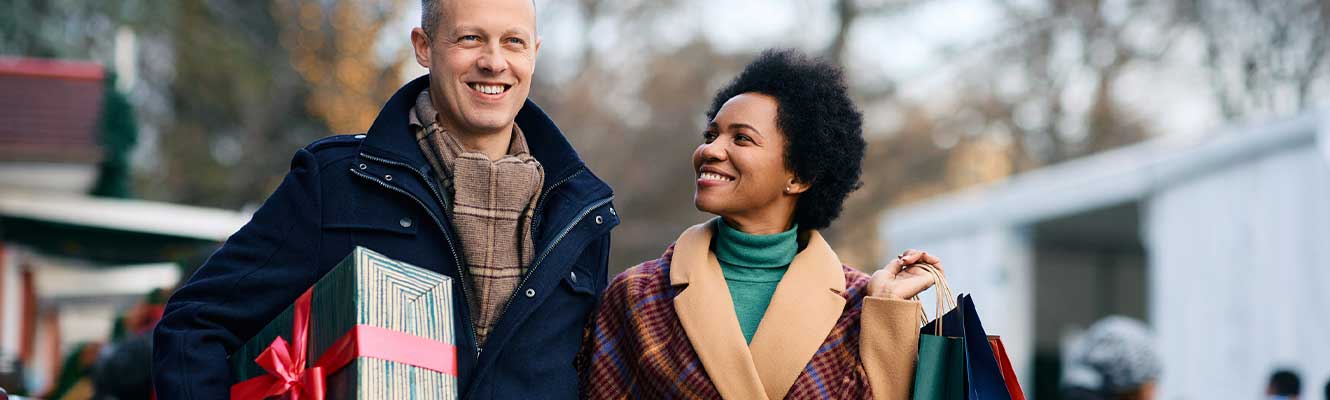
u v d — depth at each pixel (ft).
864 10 72.02
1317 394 23.08
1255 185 25.75
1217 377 27.14
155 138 70.33
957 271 39.81
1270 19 60.49
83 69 35.76
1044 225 39.22
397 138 9.56
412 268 8.22
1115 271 47.55
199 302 9.11
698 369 9.25
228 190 72.74
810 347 9.30
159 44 69.26
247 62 71.67
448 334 8.20
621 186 73.41
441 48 9.55
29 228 32.86
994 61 71.51
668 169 73.61
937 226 41.27
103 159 33.53
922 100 73.87
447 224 9.51
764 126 9.60
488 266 9.53
